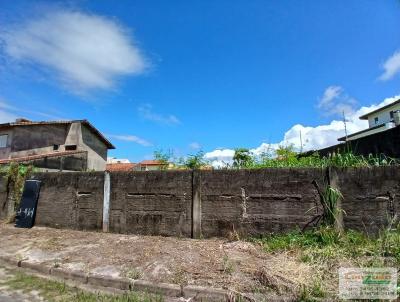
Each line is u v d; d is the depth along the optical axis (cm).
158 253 543
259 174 601
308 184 568
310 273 415
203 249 550
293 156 777
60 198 818
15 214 931
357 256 452
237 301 379
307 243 516
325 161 616
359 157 590
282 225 575
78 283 473
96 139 2905
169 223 664
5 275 509
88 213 765
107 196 741
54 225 817
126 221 708
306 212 564
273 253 509
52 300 406
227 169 627
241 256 502
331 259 448
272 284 397
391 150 590
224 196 622
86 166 2256
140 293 420
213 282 420
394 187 522
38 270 530
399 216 514
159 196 680
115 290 443
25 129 2344
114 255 552
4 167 1063
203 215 633
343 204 545
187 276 443
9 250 634
